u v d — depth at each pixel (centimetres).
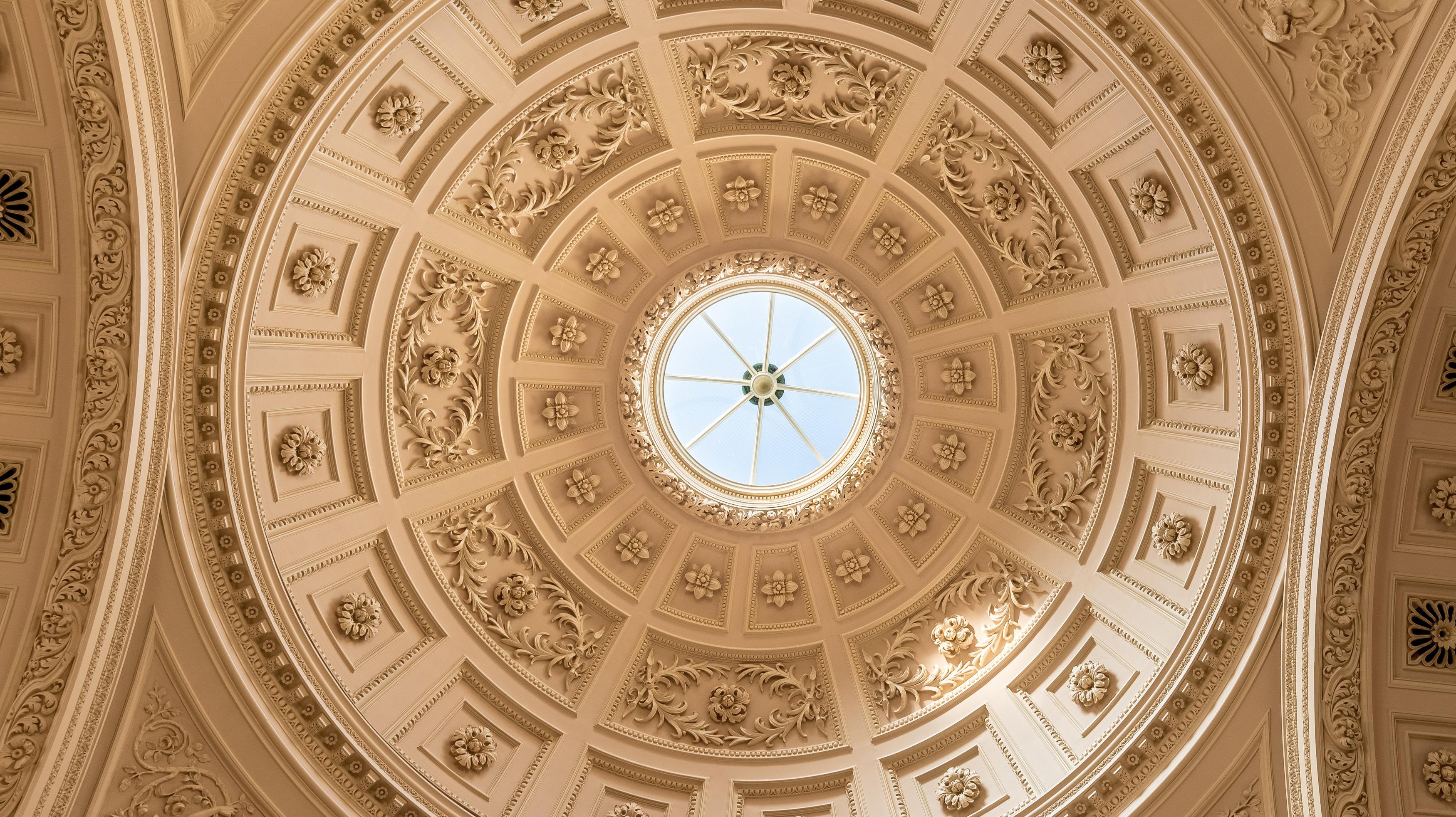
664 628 1245
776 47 1060
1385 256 811
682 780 1142
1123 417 1099
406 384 1116
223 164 822
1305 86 820
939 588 1230
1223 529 971
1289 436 907
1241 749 923
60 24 732
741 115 1132
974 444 1241
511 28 966
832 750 1158
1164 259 1007
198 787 895
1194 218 955
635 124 1116
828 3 1009
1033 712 1093
